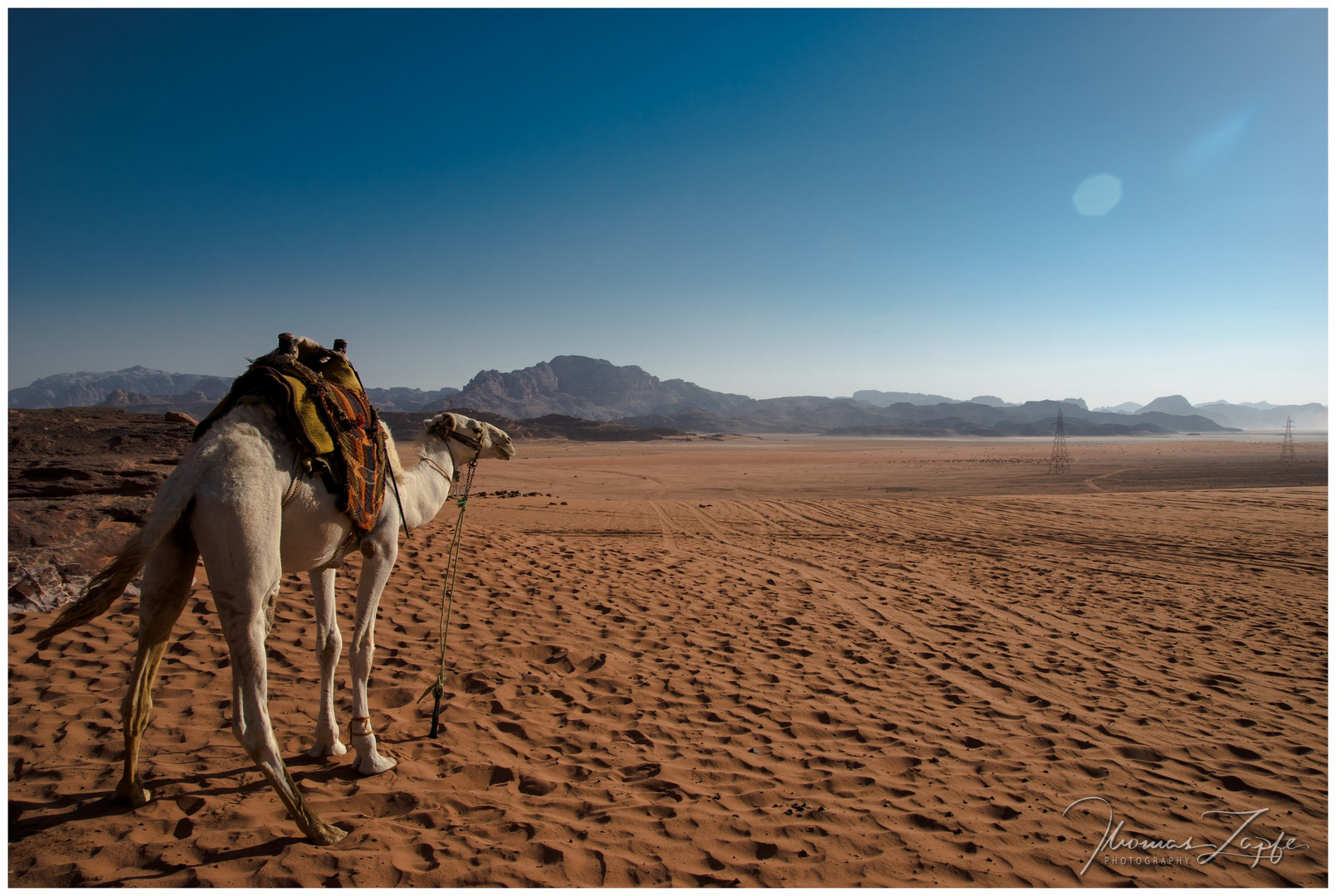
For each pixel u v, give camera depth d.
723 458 113.38
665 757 5.25
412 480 5.28
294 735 5.19
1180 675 7.99
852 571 14.14
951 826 4.37
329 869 3.55
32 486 9.70
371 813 4.22
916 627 9.77
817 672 7.58
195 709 5.43
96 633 6.75
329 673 4.88
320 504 4.11
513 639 7.82
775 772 5.09
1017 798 4.82
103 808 4.02
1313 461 96.38
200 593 7.92
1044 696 7.12
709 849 3.96
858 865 3.86
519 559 12.16
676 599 10.48
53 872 3.42
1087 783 5.12
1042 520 23.16
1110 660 8.51
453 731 5.49
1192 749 5.86
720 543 18.70
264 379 4.03
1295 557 16.45
